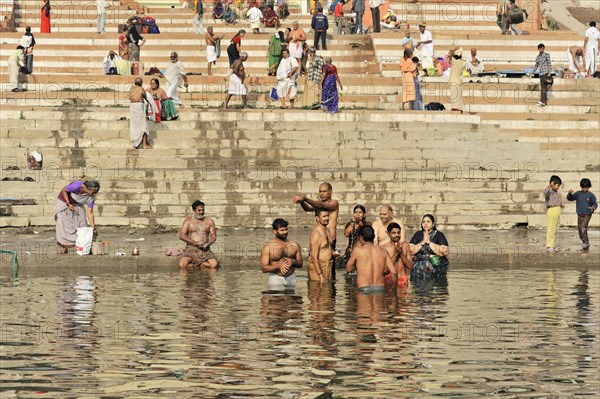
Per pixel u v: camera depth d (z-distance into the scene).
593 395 10.80
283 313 14.84
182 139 28.12
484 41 36.66
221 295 16.30
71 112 28.98
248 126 28.89
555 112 32.38
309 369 11.70
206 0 40.31
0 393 10.68
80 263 19.09
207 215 24.84
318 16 34.97
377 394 10.74
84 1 39.28
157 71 34.06
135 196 25.17
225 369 11.67
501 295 16.52
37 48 35.72
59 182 25.36
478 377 11.41
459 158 28.45
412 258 18.36
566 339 13.28
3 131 28.12
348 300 15.98
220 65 35.38
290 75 31.33
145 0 40.78
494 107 32.34
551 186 21.00
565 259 20.23
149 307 15.18
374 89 33.12
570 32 37.66
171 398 10.56
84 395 10.65
